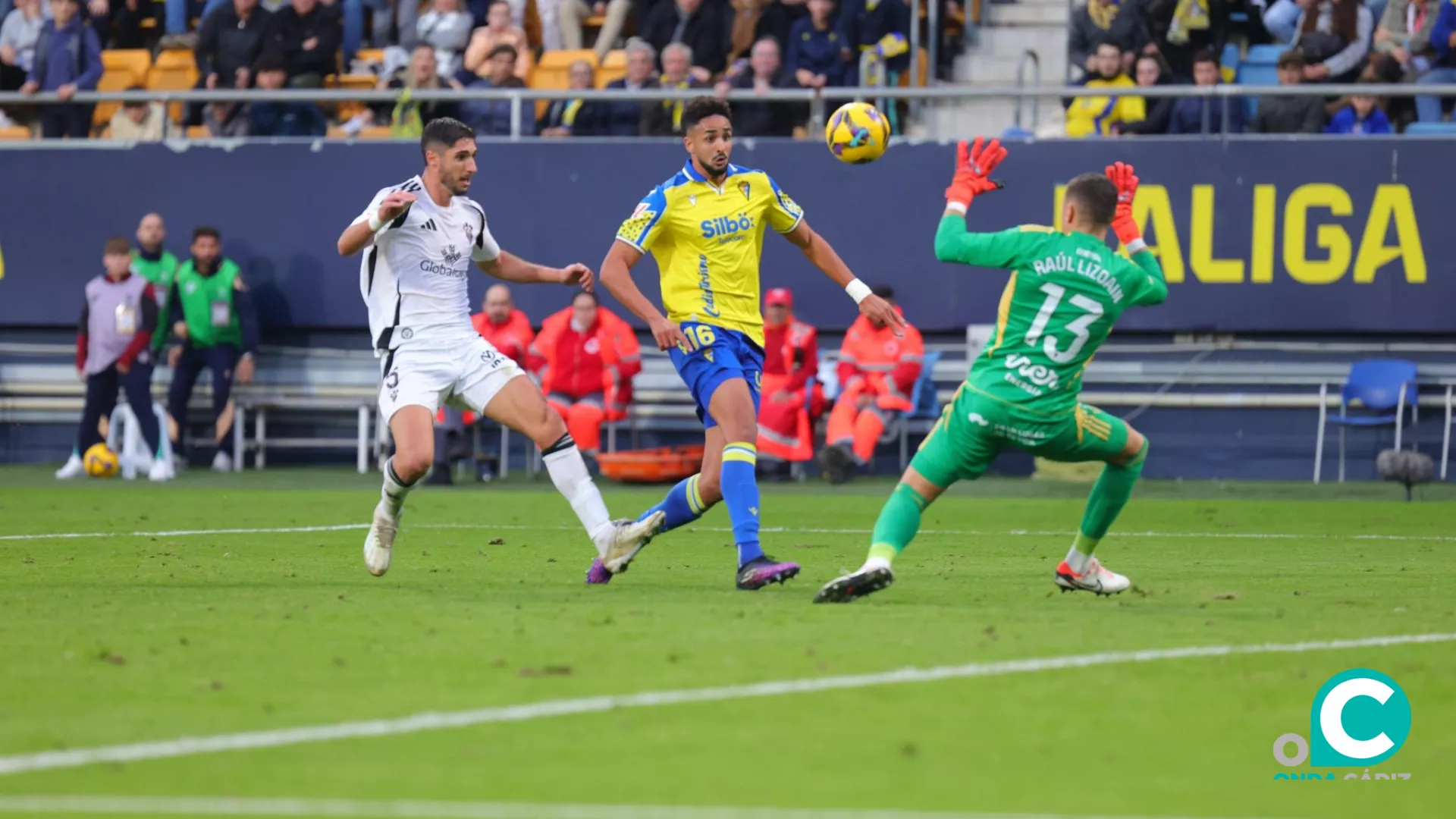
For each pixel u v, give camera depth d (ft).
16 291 190.08
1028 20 206.80
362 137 189.57
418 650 58.03
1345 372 174.60
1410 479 148.05
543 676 53.11
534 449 185.57
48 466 189.98
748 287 78.89
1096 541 75.31
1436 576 86.74
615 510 139.44
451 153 78.43
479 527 120.67
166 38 208.74
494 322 171.63
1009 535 116.67
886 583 69.46
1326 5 180.65
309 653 57.47
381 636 61.21
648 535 79.87
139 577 84.17
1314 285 172.86
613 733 45.16
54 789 39.37
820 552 100.53
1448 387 172.65
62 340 191.93
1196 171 173.88
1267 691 51.01
